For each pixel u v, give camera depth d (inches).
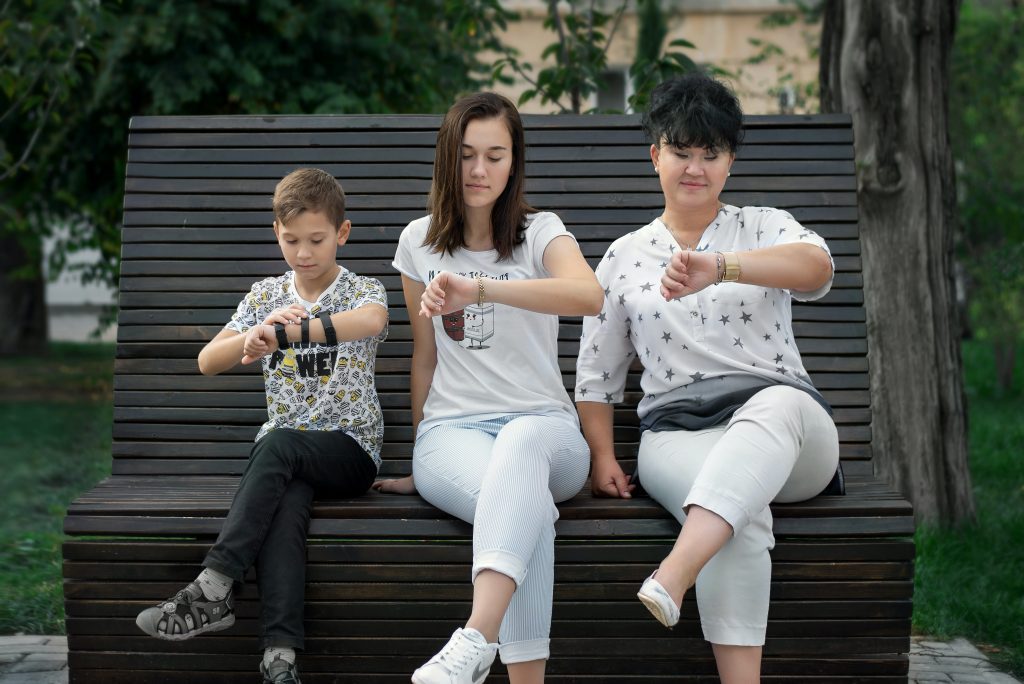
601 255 131.7
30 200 337.7
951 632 137.5
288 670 94.3
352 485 105.4
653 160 112.8
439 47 306.0
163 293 128.9
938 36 175.3
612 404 113.7
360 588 100.2
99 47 189.3
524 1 474.9
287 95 269.0
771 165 133.4
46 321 490.3
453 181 105.7
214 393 125.7
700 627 100.5
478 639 87.0
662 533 99.8
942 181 177.8
